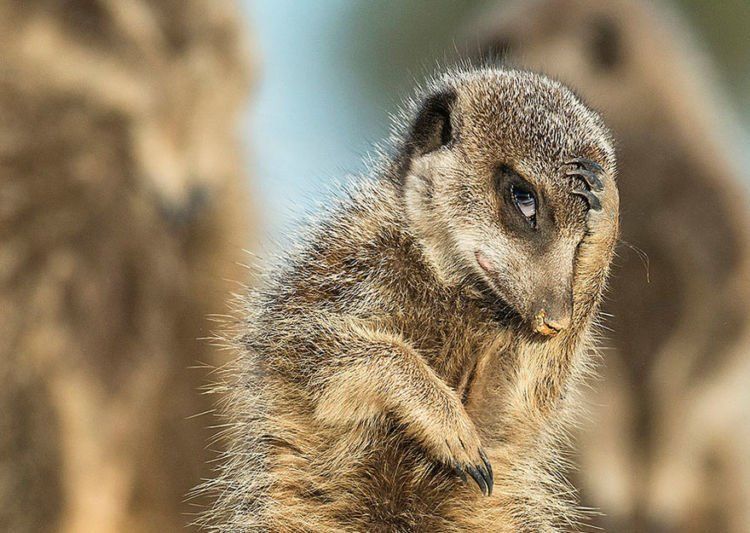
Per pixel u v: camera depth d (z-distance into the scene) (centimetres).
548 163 818
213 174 1488
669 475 1503
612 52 1616
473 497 862
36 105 1458
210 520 977
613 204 821
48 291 1456
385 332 845
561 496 967
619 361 1510
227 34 1563
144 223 1473
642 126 1582
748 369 1534
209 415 1459
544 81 883
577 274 830
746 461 1543
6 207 1452
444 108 888
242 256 1516
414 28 2153
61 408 1441
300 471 859
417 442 815
